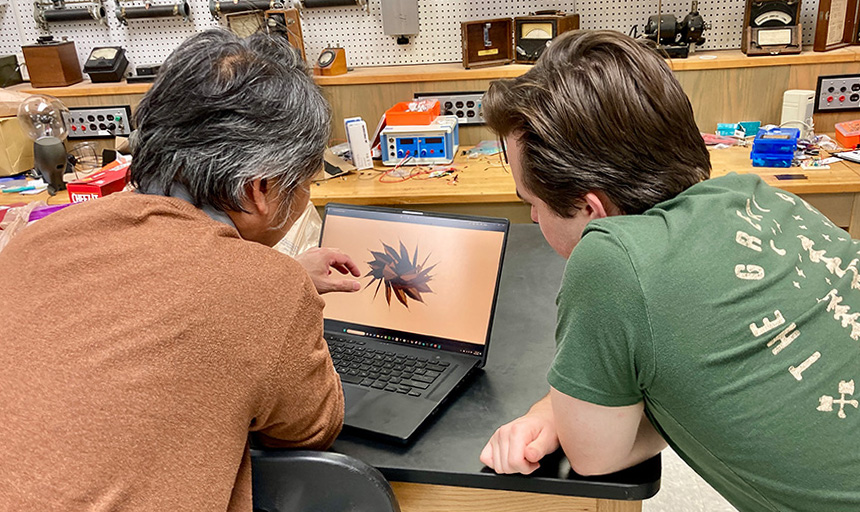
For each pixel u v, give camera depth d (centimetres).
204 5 301
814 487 79
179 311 77
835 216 212
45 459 69
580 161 86
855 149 238
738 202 88
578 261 82
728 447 81
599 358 81
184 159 85
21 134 273
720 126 263
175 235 83
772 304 80
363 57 301
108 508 69
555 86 86
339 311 131
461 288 121
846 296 87
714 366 78
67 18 303
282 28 269
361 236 131
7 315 79
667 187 88
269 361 79
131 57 314
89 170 269
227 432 77
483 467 95
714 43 280
